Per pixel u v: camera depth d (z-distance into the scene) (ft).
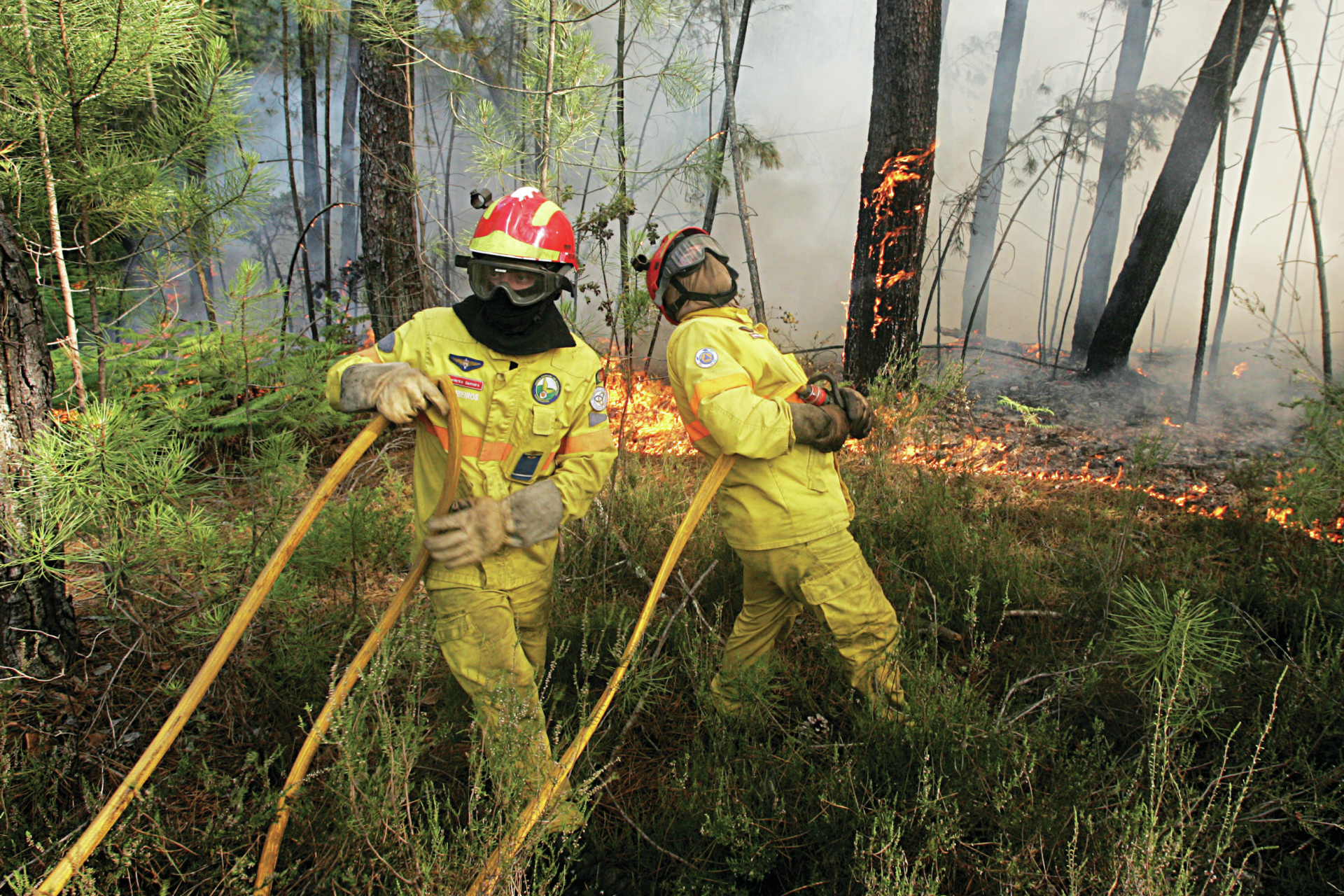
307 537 8.99
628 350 11.31
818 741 8.00
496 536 6.39
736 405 7.16
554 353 6.90
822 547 7.85
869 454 14.78
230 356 12.17
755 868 6.27
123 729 7.74
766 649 8.77
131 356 13.00
